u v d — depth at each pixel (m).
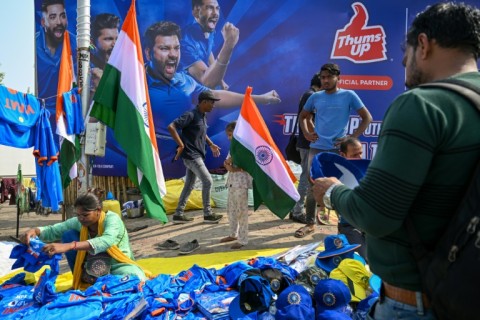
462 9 1.36
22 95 4.93
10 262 4.80
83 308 3.14
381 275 1.45
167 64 8.10
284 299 2.77
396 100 1.35
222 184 8.07
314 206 5.81
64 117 5.30
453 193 1.27
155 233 6.31
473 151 1.24
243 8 8.14
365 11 8.17
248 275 3.43
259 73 8.23
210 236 5.96
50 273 3.46
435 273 1.25
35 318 3.01
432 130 1.23
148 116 4.63
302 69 8.25
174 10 8.06
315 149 5.25
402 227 1.35
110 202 5.43
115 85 4.57
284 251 4.68
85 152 5.03
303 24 8.19
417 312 1.37
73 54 8.24
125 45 4.55
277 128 8.31
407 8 8.16
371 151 8.36
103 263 3.75
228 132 5.58
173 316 3.15
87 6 5.44
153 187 4.56
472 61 1.38
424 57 1.42
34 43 8.27
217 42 8.16
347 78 8.27
